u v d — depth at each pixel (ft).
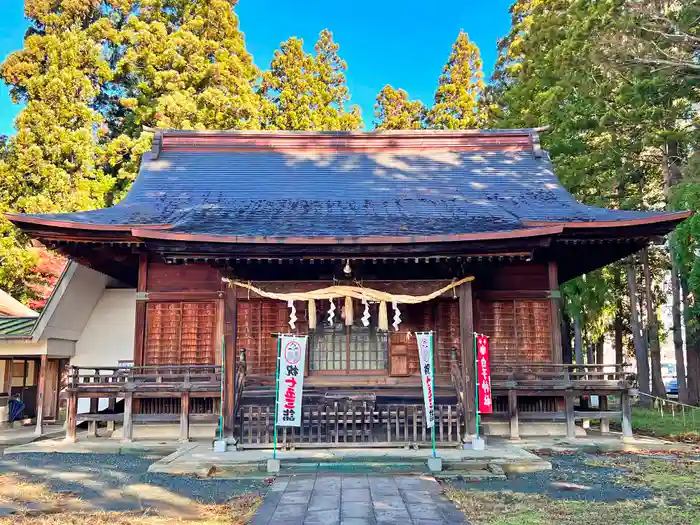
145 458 34.47
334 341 40.04
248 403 37.45
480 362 34.65
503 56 100.73
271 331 41.50
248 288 34.65
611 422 52.49
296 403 31.50
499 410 41.16
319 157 53.72
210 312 42.57
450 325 41.04
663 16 52.75
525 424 41.04
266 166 52.08
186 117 86.07
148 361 41.88
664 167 65.57
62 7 86.58
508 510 22.30
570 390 39.45
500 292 42.63
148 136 82.69
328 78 132.98
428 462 29.81
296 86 116.78
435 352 40.57
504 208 43.19
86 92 78.48
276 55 119.85
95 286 53.11
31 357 49.80
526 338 42.34
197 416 38.83
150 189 47.34
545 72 66.95
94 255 42.57
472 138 54.95
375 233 34.91
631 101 55.98
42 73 79.92
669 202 50.88
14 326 50.21
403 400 37.19
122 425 42.34
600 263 47.47
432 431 30.94
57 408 54.34
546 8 75.25
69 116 76.74
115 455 35.40
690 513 21.79
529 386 39.58
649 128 59.67
